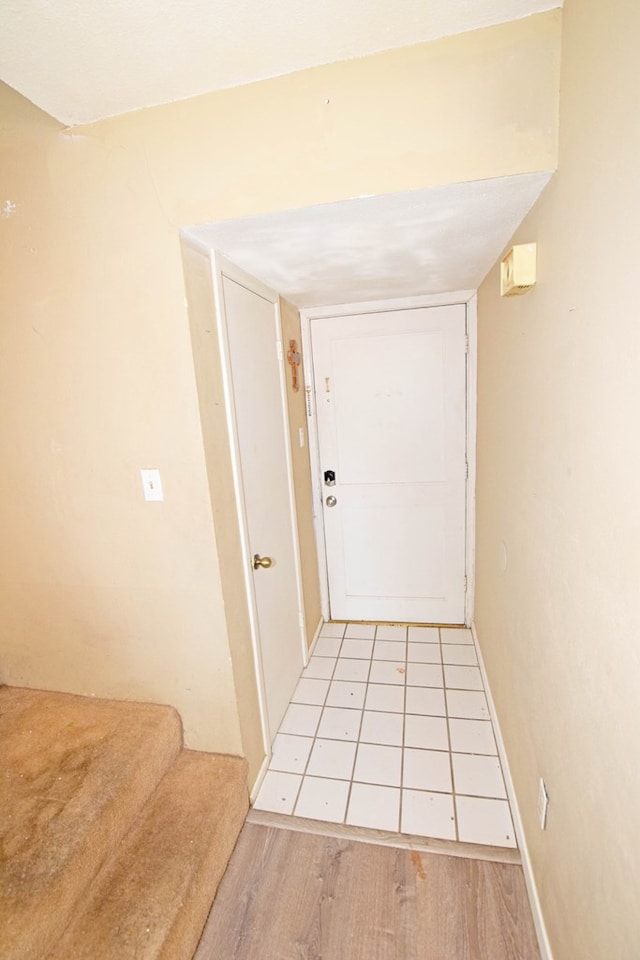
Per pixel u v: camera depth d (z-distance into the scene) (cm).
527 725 133
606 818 76
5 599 166
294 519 217
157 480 138
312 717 199
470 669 224
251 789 159
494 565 187
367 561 264
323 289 196
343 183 107
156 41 92
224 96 110
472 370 227
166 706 159
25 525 155
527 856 129
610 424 73
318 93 105
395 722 193
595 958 81
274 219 116
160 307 125
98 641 160
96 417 138
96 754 138
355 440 249
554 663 106
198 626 148
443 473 243
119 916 108
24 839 112
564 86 92
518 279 117
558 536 101
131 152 118
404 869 134
